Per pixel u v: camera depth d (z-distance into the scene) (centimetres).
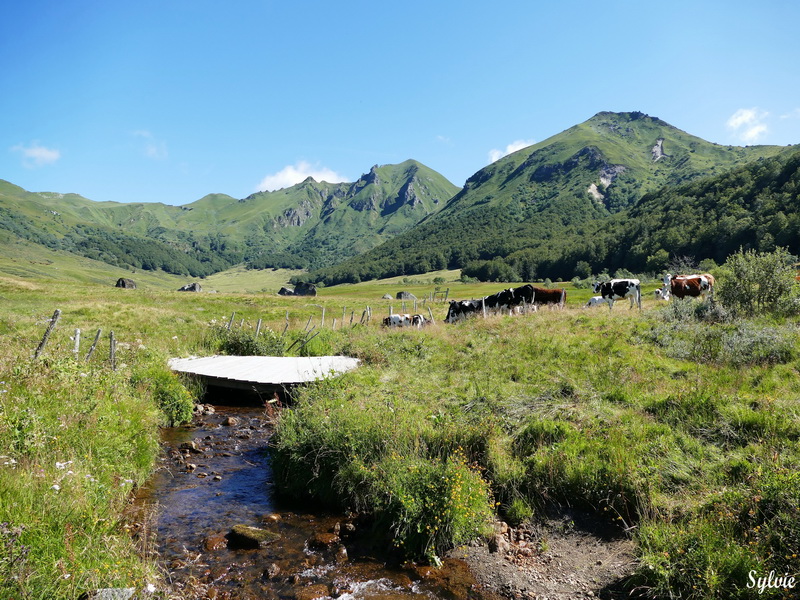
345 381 1377
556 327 1842
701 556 554
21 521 552
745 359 1183
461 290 10031
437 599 601
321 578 643
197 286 7331
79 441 815
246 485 932
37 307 3136
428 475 766
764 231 9125
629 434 848
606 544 675
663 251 10919
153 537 712
